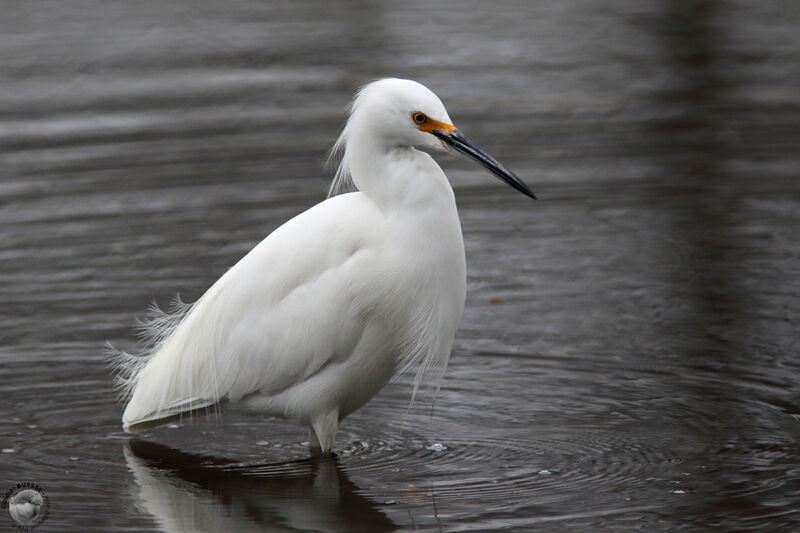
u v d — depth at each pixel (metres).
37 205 16.41
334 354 9.67
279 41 26.23
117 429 10.61
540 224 15.88
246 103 21.41
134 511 8.90
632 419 10.44
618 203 16.53
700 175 17.48
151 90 22.39
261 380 9.84
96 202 16.52
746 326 12.38
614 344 12.15
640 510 8.66
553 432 10.25
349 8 30.08
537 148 18.91
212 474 9.66
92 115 20.78
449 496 9.06
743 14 28.02
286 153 18.55
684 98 21.50
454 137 9.20
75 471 9.71
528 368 11.71
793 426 10.09
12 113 20.94
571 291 13.67
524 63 24.17
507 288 13.84
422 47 25.66
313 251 9.56
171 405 10.09
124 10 29.69
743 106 20.89
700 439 9.93
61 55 24.91
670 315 12.83
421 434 10.38
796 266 14.03
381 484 9.38
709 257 14.49
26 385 11.42
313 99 21.55
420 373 9.98
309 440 10.28
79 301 13.34
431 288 9.53
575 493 9.02
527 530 8.38
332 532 8.53
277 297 9.66
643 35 26.36
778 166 17.73
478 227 15.82
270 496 9.21
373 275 9.42
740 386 10.98
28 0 30.75
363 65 23.97
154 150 18.80
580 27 27.36
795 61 23.69
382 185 9.41
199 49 25.50
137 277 13.98
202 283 13.76
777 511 8.57
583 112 20.75
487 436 10.25
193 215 15.97
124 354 11.45
